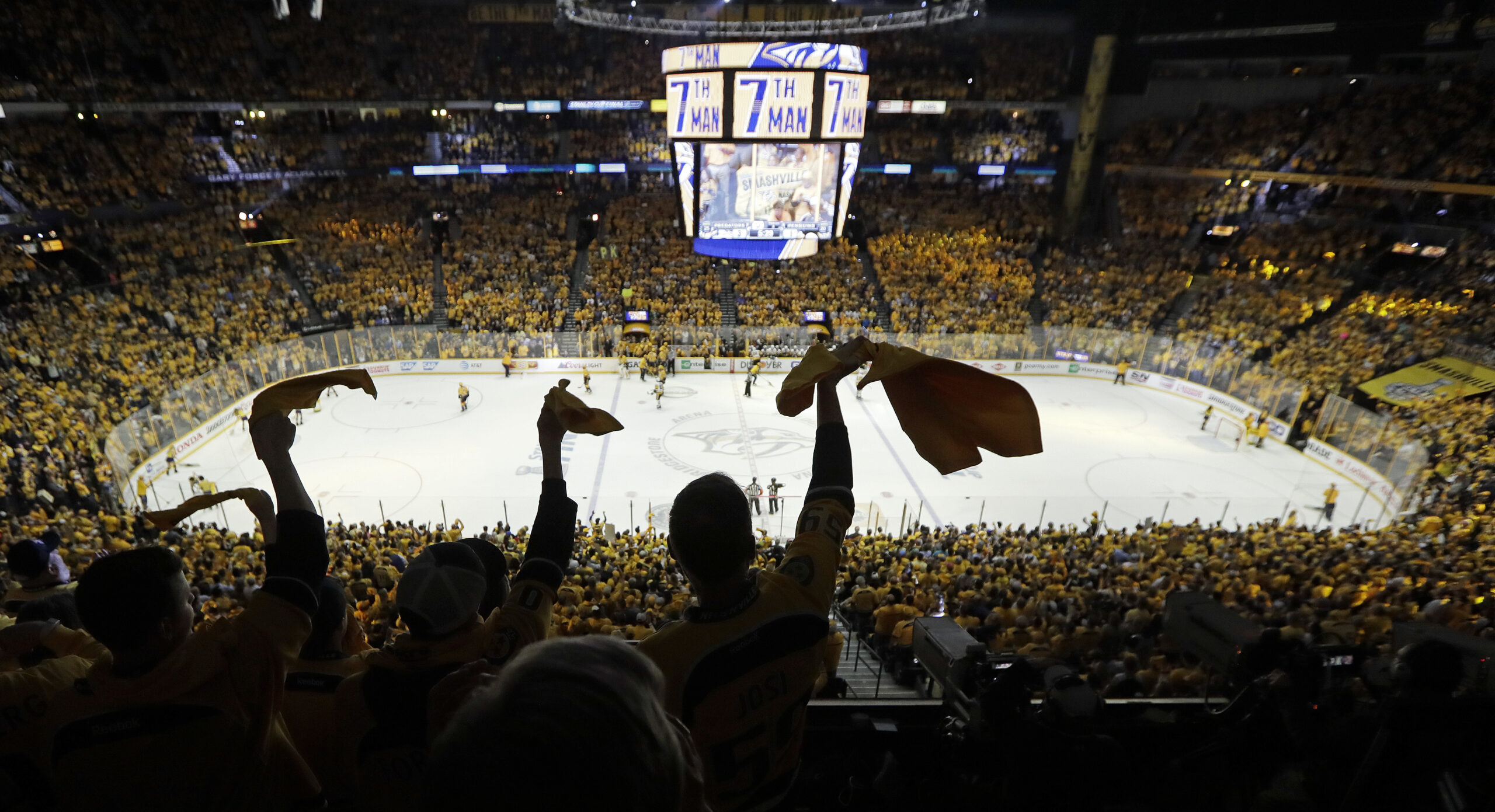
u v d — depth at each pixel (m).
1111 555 19.30
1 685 2.31
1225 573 16.19
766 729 1.93
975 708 3.50
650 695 1.00
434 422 34.94
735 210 30.48
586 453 31.94
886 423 35.94
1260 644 4.12
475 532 25.52
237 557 17.27
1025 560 18.17
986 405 2.20
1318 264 40.81
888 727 3.78
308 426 34.16
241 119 46.34
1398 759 3.02
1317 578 15.44
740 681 1.87
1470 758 2.97
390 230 47.28
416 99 47.25
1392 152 39.50
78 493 22.48
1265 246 43.47
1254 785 3.52
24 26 36.03
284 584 2.06
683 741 1.25
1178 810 3.45
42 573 4.12
